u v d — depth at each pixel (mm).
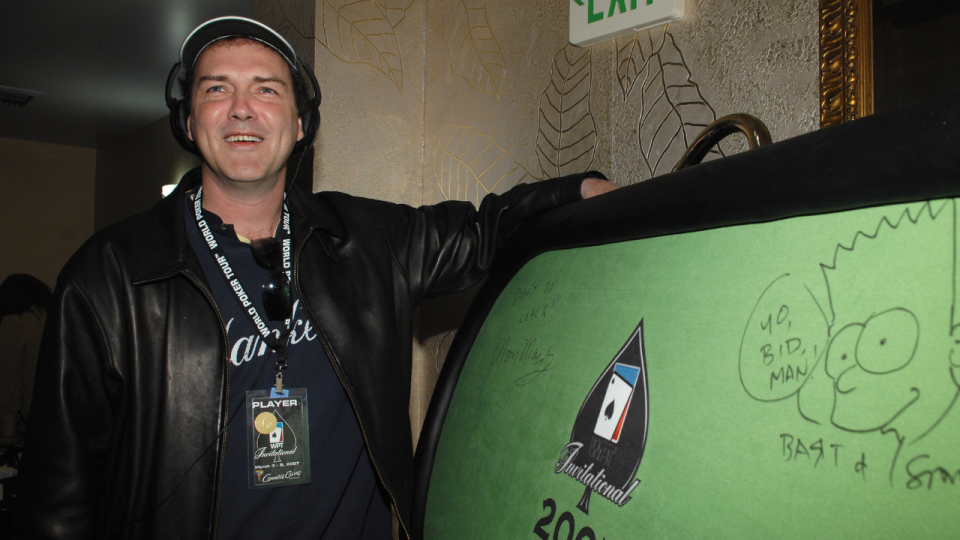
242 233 938
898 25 675
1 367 2533
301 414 880
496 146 1487
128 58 3943
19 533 785
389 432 919
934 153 318
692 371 475
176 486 787
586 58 1201
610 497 509
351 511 930
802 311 403
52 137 6539
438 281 1063
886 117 354
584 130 1200
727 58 901
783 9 822
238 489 842
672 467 461
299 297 902
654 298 548
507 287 864
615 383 553
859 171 363
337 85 1715
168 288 844
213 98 859
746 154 462
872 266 366
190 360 822
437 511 785
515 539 606
